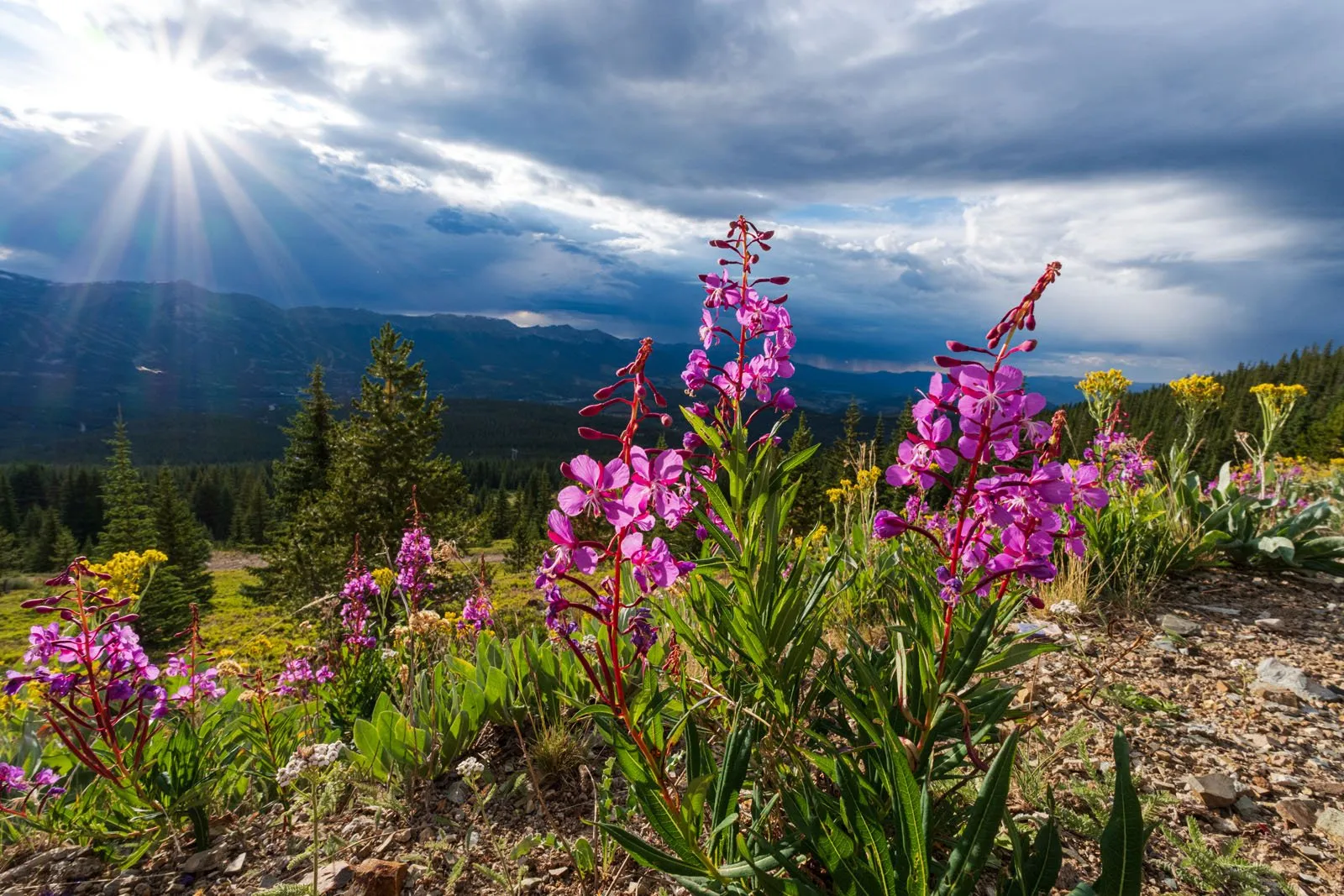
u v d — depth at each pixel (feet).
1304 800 10.12
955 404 6.83
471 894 8.86
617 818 9.40
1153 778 10.62
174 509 126.62
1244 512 22.26
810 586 10.07
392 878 8.86
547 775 11.31
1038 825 9.02
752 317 10.12
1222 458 140.56
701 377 10.51
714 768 7.37
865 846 6.42
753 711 8.80
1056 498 6.61
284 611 77.71
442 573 20.83
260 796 12.09
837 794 9.39
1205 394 23.48
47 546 246.47
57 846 11.02
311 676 16.16
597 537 7.63
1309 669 14.73
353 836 10.30
